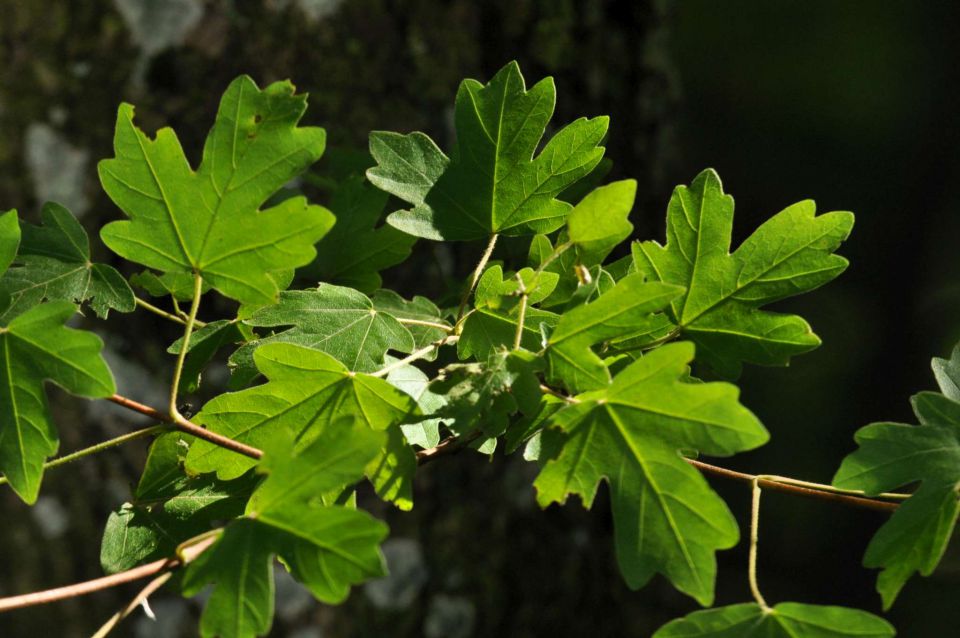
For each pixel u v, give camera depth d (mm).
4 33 1670
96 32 1677
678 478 1054
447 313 1173
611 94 1844
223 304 1680
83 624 1815
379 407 1089
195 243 1075
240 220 1070
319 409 1092
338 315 1120
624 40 1853
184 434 1118
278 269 1071
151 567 1060
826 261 1111
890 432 1084
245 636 1037
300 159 1068
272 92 1070
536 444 1073
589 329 1068
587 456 1062
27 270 1125
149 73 1672
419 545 1858
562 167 1124
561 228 1134
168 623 1831
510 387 1068
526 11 1771
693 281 1119
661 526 1054
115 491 1782
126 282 1132
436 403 1088
